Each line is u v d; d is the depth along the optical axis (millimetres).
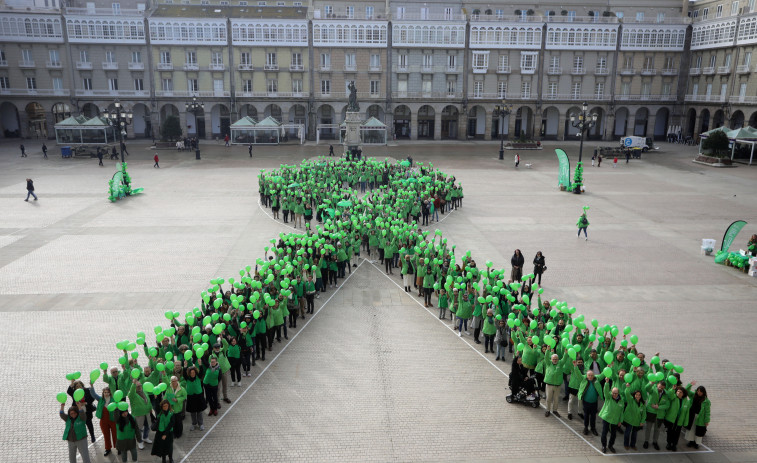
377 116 81750
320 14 76500
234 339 14547
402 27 76000
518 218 33781
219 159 58531
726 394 14664
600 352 14258
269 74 76375
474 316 17516
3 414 13695
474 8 80125
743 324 19078
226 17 74375
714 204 37938
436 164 55938
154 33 73688
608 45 77688
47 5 76875
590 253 27016
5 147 66875
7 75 73250
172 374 12734
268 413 13719
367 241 26812
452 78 78625
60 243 27797
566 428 13281
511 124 82625
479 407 14086
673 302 21047
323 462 11898
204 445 12461
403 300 21156
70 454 11516
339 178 40875
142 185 43281
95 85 74875
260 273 18922
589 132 83438
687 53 78312
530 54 77812
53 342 17312
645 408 12242
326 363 16203
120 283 22422
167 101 75938
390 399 14359
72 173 48844
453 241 28688
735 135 56188
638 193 41750
